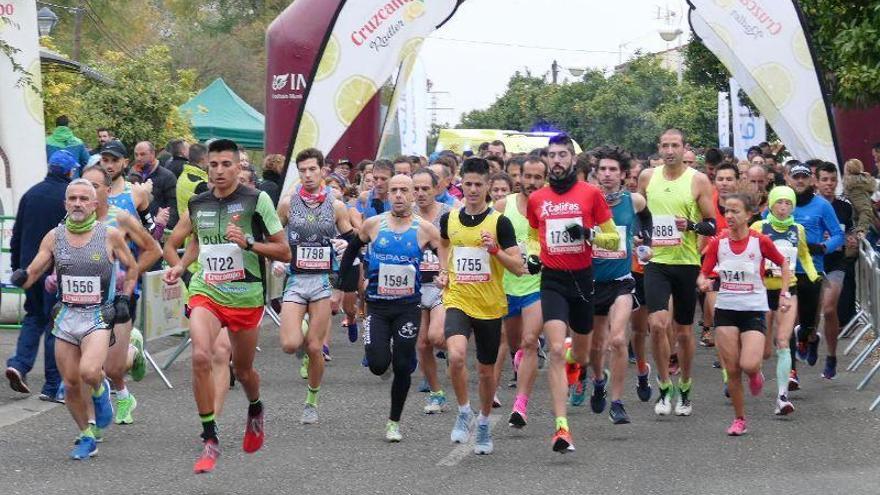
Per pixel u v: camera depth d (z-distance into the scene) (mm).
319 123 16953
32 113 16609
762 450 9500
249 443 8781
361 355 14984
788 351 11031
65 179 11547
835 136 17297
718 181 13250
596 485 8328
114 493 8039
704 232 10695
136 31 49969
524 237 11039
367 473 8688
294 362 14406
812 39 17375
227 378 8961
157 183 15844
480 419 9391
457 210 9344
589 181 12250
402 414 11086
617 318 10312
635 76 55469
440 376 13359
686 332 10992
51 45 25625
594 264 10430
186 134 27422
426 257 11289
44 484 8281
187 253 8852
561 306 9273
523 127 66125
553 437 9766
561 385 9016
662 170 11414
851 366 13641
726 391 12078
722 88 32312
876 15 16750
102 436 9922
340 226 11250
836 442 9805
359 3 16859
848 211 14883
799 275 12648
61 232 8969
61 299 8961
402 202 9773
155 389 12258
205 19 57281
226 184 8461
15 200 16562
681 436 10078
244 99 56406
